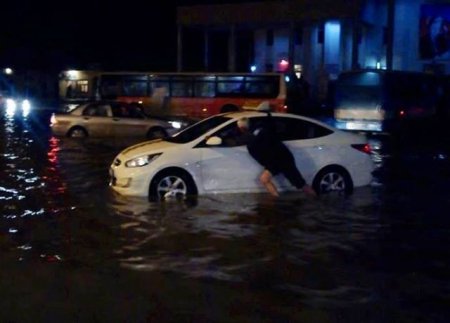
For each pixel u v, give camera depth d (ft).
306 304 19.89
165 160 37.14
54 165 54.29
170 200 36.60
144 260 24.85
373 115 94.99
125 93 114.32
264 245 27.17
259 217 32.58
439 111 108.47
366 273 23.30
